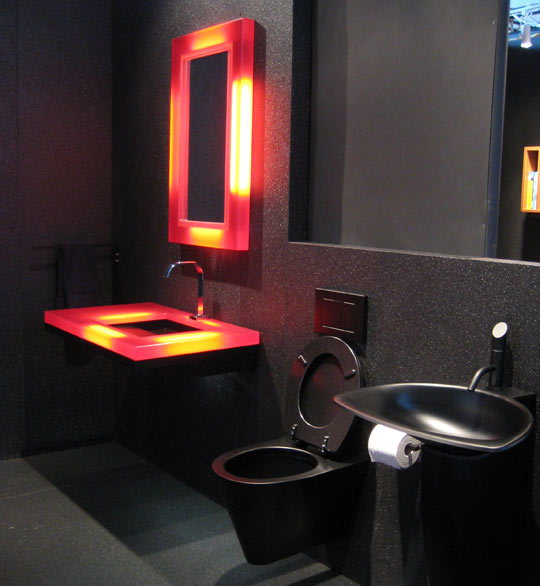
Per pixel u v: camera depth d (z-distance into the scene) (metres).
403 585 2.26
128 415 3.64
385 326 2.28
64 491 3.10
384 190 2.52
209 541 2.67
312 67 2.68
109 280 3.70
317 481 2.22
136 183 3.47
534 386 1.89
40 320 3.49
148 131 3.37
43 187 3.43
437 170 2.39
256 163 2.75
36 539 2.66
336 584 2.40
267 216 2.72
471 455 1.78
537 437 1.89
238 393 2.91
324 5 2.62
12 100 3.30
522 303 1.90
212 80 2.87
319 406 2.45
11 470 3.33
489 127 2.25
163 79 3.24
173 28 3.16
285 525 2.22
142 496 3.07
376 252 2.29
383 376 2.29
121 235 3.62
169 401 3.32
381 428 2.02
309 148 2.71
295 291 2.61
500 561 1.88
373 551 2.35
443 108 2.36
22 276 3.41
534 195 5.23
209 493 3.08
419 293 2.17
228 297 2.94
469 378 2.04
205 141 2.93
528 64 5.34
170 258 3.29
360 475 2.35
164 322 3.13
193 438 3.18
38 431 3.54
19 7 3.28
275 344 2.71
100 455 3.56
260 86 2.71
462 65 2.30
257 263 2.78
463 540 1.83
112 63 3.58
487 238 2.29
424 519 1.91
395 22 2.45
